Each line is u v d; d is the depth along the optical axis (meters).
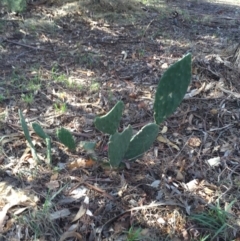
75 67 1.51
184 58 0.91
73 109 1.25
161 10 2.29
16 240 0.86
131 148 0.99
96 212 0.91
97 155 1.07
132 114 1.22
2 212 0.89
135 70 1.49
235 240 0.87
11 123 1.17
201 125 1.18
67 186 0.97
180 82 0.93
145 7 2.33
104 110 1.25
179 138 1.14
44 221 0.88
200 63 1.40
